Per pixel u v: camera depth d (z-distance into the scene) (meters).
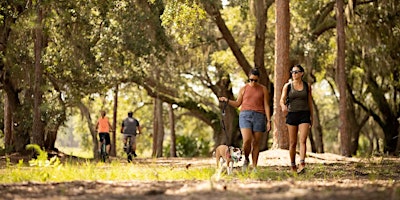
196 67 34.91
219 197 6.26
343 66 24.08
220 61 34.44
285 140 19.20
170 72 33.12
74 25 22.69
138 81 30.83
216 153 11.82
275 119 19.41
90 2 21.16
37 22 19.02
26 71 21.70
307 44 29.36
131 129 20.84
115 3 22.45
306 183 8.58
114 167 13.74
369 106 39.44
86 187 7.79
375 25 28.58
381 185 8.04
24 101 22.27
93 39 24.11
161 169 13.17
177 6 18.44
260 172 10.88
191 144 46.91
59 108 23.95
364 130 49.09
